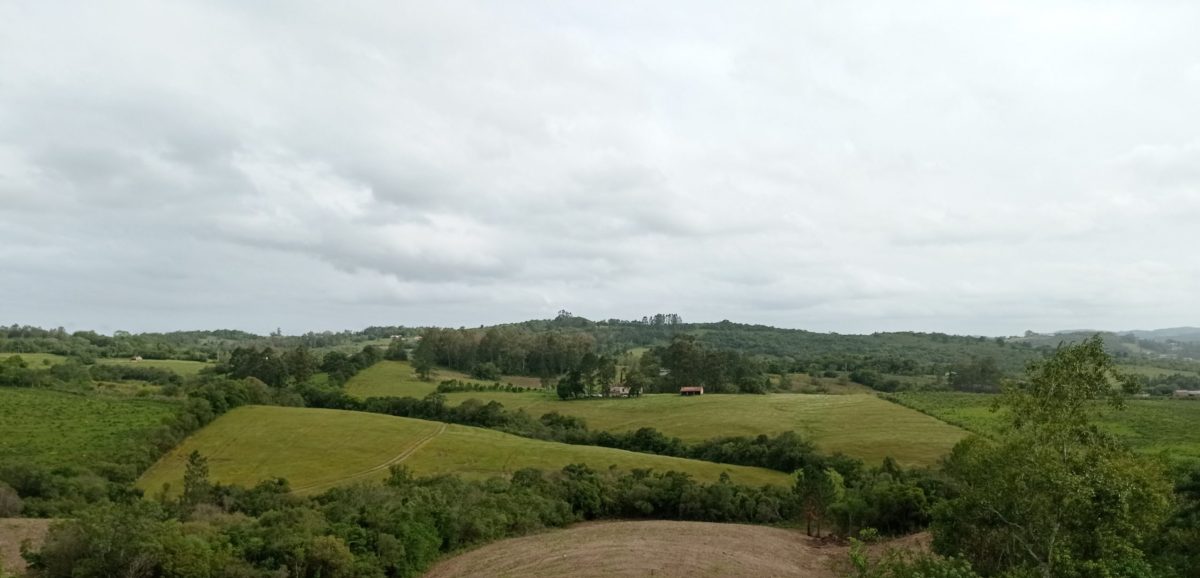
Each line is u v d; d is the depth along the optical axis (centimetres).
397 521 4906
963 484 3106
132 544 3769
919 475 7319
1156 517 2312
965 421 10150
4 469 6456
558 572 4062
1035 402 2458
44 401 9531
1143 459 2464
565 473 7806
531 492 6819
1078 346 2477
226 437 9106
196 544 3981
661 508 7462
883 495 6341
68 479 6844
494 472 8144
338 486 7106
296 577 4091
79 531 3816
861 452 9006
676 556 4453
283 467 8162
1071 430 2402
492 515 5906
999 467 2441
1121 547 2175
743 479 8406
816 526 6931
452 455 8756
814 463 8450
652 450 10175
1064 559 2155
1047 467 2227
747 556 4706
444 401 12438
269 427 9538
